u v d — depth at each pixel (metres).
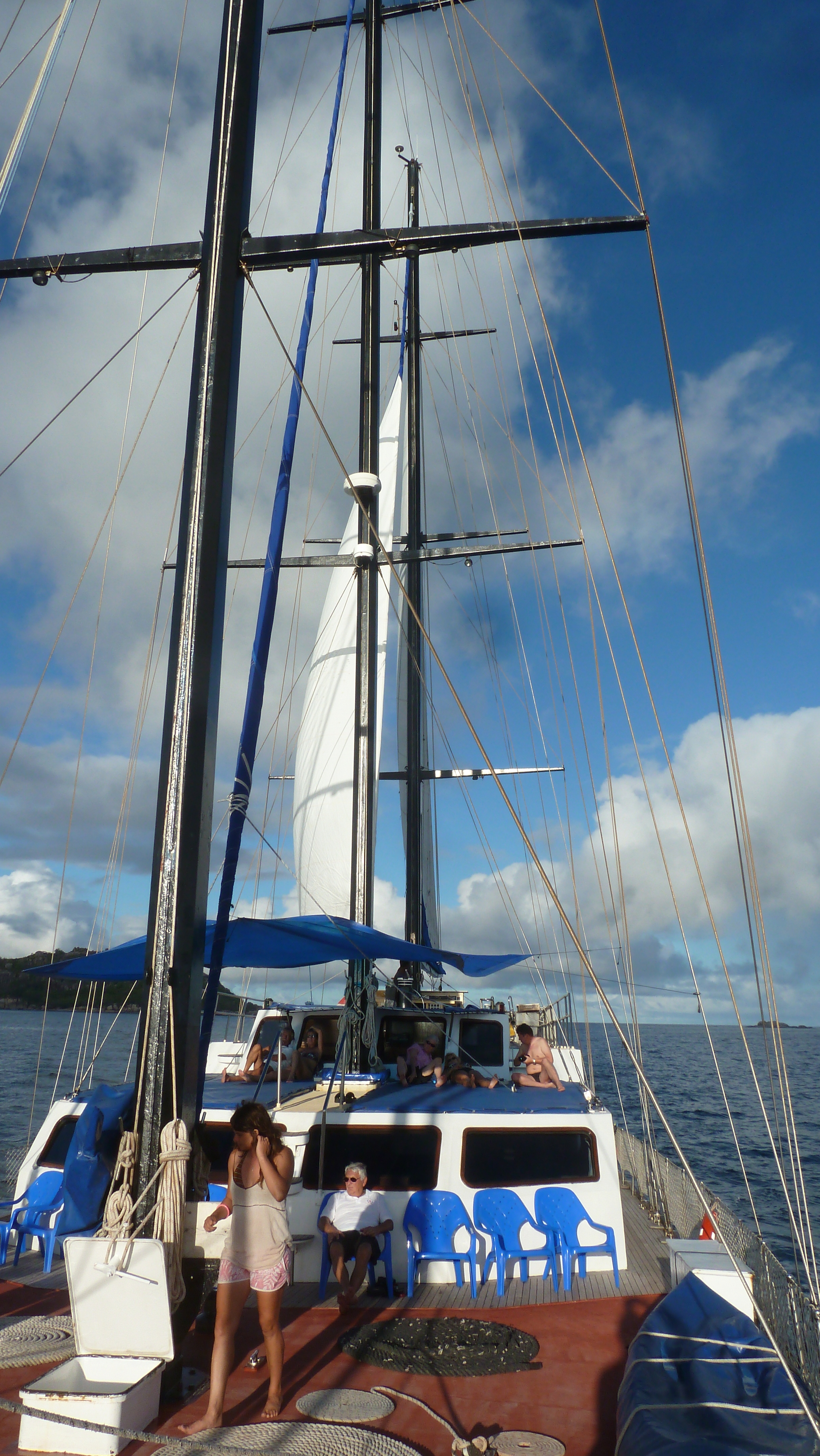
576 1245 8.50
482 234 8.42
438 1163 8.94
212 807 7.21
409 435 26.77
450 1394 6.07
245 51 8.08
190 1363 6.61
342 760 17.77
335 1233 8.00
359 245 8.16
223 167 7.86
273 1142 6.03
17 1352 6.41
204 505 7.20
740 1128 37.62
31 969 10.52
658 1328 5.98
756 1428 4.82
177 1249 6.14
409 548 22.92
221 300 7.62
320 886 17.28
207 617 7.07
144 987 6.61
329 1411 5.74
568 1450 5.32
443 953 12.22
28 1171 9.38
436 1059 12.06
